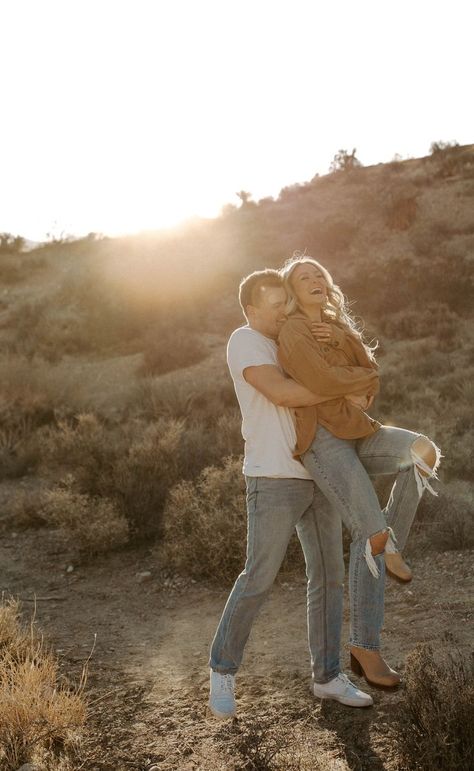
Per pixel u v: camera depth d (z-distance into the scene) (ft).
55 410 36.27
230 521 18.51
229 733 10.75
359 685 11.82
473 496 22.56
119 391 41.93
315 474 10.09
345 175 108.47
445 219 72.43
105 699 12.17
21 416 36.06
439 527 19.02
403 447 10.07
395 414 31.96
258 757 9.71
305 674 12.60
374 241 70.33
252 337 10.55
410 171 102.53
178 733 10.92
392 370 38.60
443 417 30.83
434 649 12.77
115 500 21.97
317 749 10.07
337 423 10.03
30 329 57.67
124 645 14.75
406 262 60.13
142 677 13.07
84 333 54.95
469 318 48.03
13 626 14.05
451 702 9.13
